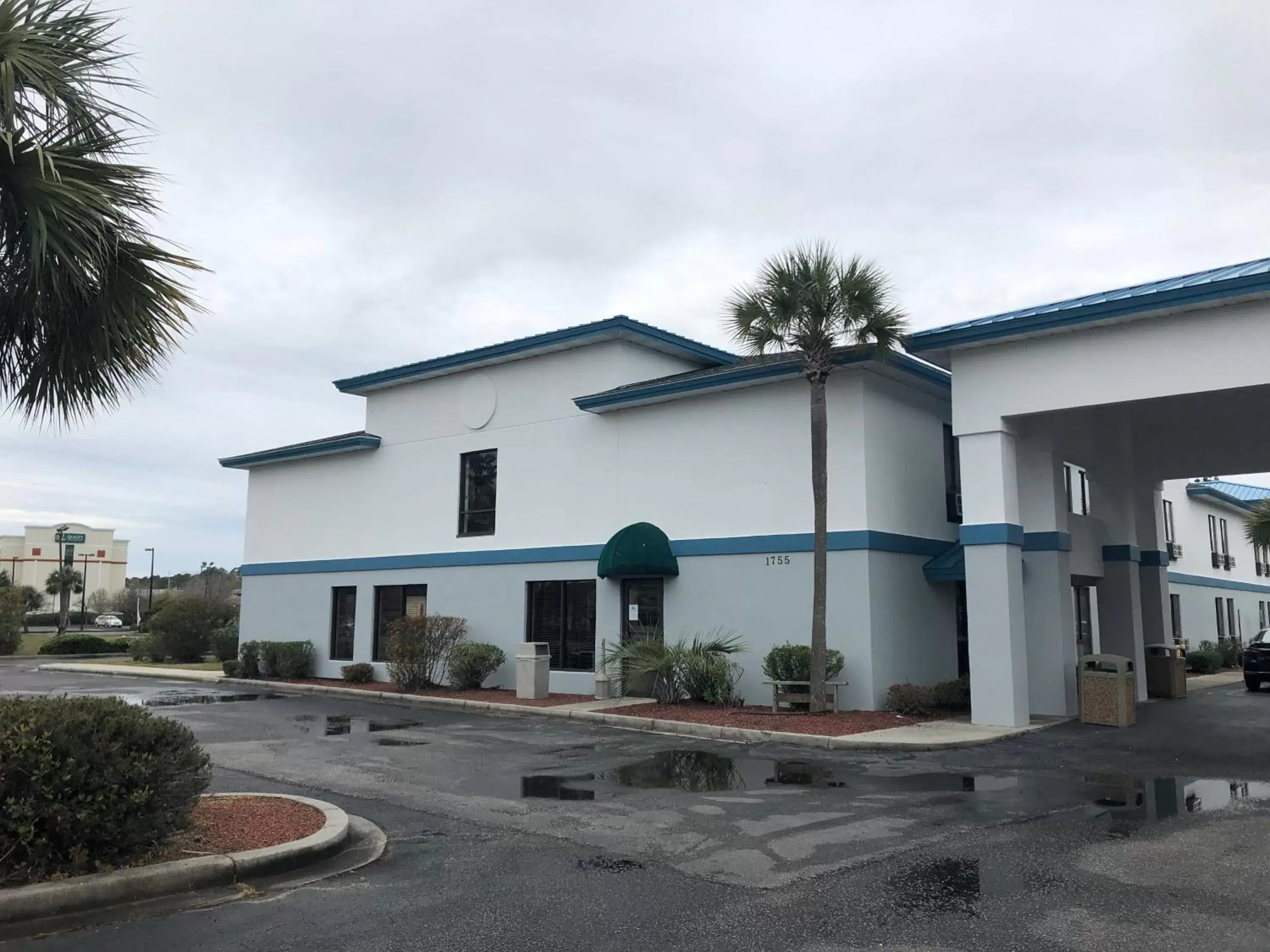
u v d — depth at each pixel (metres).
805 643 17.02
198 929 5.79
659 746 13.46
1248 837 8.07
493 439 22.38
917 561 17.78
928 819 8.79
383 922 5.96
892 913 6.10
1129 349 13.74
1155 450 21.98
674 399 19.12
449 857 7.52
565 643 20.59
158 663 33.31
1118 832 8.26
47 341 7.95
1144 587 22.02
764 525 17.80
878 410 17.25
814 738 13.53
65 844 6.32
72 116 7.33
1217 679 27.55
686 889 6.64
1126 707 15.54
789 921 5.96
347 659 24.95
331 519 25.78
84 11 7.48
